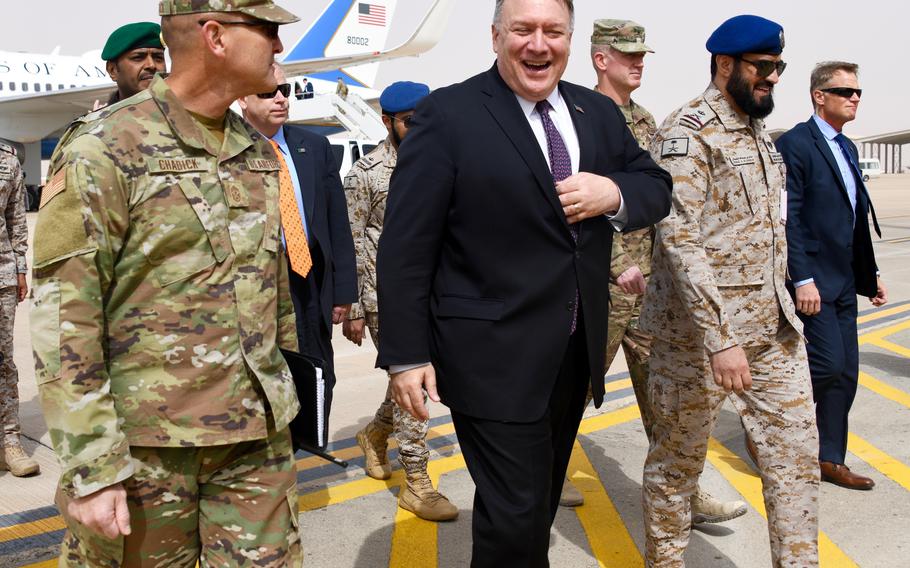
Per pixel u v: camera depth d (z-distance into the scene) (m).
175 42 1.74
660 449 2.75
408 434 3.51
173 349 1.73
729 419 5.00
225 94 1.78
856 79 3.72
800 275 3.58
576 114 2.25
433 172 2.09
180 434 1.73
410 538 3.32
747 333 2.64
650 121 4.05
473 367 2.11
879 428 4.73
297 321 3.21
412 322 2.10
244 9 1.71
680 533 2.76
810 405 2.65
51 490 3.75
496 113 2.11
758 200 2.64
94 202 1.61
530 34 2.05
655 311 2.75
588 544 3.26
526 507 2.08
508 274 2.10
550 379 2.11
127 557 1.78
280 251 1.93
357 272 3.77
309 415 1.97
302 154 3.36
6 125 23.00
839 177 3.71
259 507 1.87
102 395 1.62
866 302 8.94
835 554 3.16
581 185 2.03
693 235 2.55
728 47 2.57
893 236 16.38
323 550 3.20
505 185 2.07
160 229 1.70
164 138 1.72
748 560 3.12
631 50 3.81
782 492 2.63
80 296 1.60
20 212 4.10
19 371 6.11
